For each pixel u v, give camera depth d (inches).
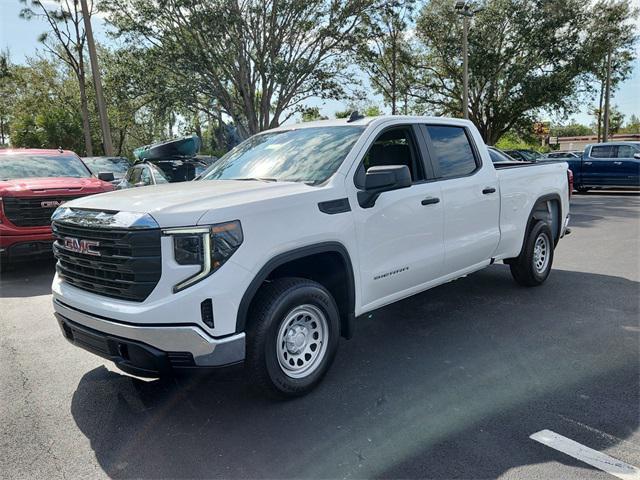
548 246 249.9
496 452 113.0
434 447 115.5
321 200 139.5
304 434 122.5
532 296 234.8
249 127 973.2
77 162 372.8
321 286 141.9
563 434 119.7
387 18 974.4
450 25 1117.1
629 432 120.1
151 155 440.1
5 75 1246.3
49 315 223.1
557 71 1109.1
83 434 125.5
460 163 196.9
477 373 154.3
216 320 117.5
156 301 117.0
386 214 157.6
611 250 343.3
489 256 211.2
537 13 1064.2
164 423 129.6
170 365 119.7
